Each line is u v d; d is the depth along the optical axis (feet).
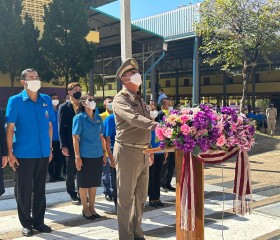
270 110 64.69
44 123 15.57
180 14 85.20
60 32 45.78
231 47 58.23
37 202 15.67
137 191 13.75
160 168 19.75
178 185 11.60
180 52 99.09
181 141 10.70
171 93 141.59
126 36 27.50
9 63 41.50
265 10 56.95
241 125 11.33
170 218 17.74
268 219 17.46
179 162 11.50
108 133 17.98
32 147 15.12
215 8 59.52
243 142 11.27
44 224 16.06
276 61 109.50
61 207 19.72
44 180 15.76
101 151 17.72
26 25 43.88
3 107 45.27
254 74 108.37
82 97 17.46
